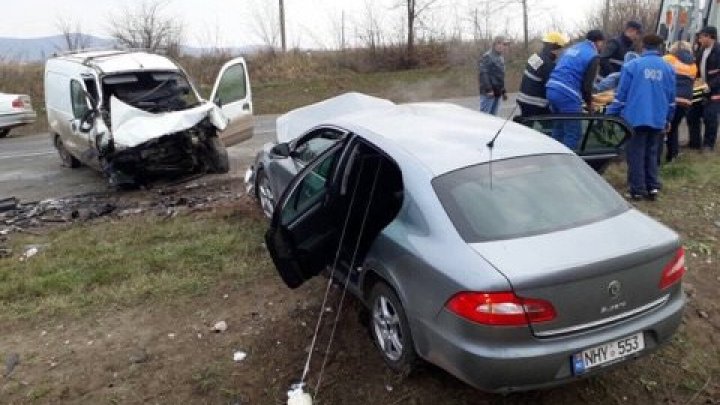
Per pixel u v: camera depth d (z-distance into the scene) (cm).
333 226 452
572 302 338
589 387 411
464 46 2406
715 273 553
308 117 709
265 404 411
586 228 373
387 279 400
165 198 893
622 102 704
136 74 991
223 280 579
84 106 987
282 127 713
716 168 848
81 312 540
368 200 448
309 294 538
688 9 1088
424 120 488
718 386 416
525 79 838
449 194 384
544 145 442
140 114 912
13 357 478
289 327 491
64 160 1151
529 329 334
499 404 396
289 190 437
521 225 371
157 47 2341
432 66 2400
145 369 454
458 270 346
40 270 630
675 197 737
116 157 902
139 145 888
